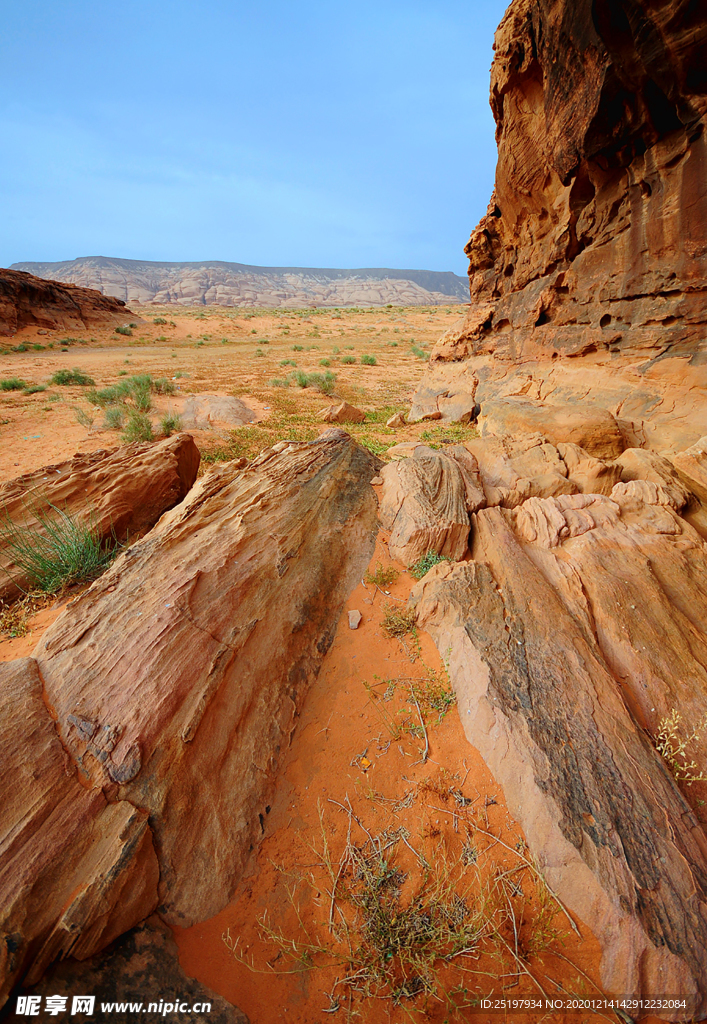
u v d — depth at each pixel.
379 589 5.41
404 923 2.58
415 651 4.46
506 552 5.18
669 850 2.65
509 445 7.95
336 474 7.51
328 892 2.79
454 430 13.36
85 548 5.64
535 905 2.67
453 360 17.12
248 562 4.80
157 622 3.70
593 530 5.32
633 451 7.25
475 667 3.86
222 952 2.50
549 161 10.23
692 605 4.42
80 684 3.21
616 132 8.32
